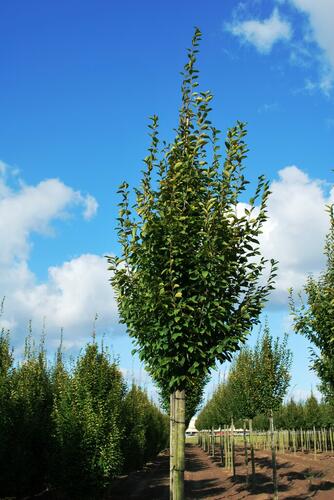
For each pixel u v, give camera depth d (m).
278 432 43.69
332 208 10.95
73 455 13.41
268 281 7.04
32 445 14.23
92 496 13.59
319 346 11.21
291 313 11.53
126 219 7.05
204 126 7.18
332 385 11.41
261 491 18.55
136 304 6.96
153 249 6.63
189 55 7.24
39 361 17.34
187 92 7.28
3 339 15.70
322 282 11.25
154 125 7.13
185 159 7.00
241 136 6.98
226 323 6.75
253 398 19.89
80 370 15.80
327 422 40.06
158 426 37.31
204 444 53.66
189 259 6.59
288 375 17.48
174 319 6.43
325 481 20.50
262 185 6.93
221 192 6.90
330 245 11.10
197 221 6.65
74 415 13.92
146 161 7.07
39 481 14.68
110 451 13.84
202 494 18.95
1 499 12.89
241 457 38.19
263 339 18.02
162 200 6.83
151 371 7.07
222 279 6.56
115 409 15.59
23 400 13.95
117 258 7.16
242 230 6.89
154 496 18.55
